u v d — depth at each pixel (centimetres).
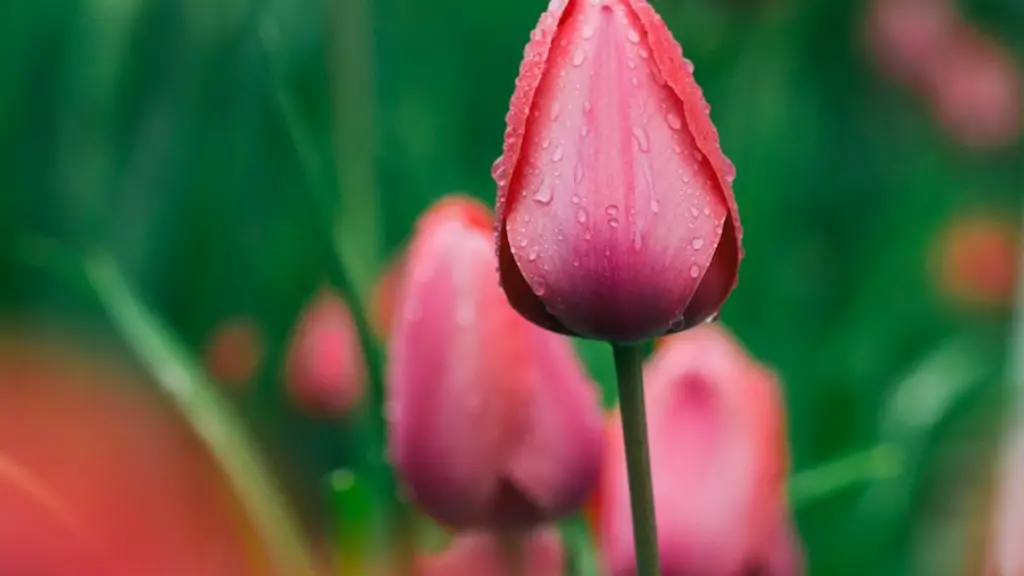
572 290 83
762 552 93
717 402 93
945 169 181
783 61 150
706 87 150
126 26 115
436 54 151
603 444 92
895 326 150
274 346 116
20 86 115
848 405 128
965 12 185
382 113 139
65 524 84
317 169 97
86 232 115
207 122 116
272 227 117
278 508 99
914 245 163
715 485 93
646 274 83
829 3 173
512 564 93
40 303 114
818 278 153
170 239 115
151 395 109
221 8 116
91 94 115
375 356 96
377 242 108
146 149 115
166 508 105
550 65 84
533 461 91
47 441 108
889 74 179
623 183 83
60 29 115
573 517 97
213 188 116
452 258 91
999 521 102
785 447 95
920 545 128
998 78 182
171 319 114
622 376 84
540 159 84
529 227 84
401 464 92
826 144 171
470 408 91
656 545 83
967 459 137
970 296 164
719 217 84
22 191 115
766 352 130
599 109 83
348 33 112
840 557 118
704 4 152
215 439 99
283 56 117
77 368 111
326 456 112
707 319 84
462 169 141
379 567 96
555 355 91
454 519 92
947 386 129
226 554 105
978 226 170
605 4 84
